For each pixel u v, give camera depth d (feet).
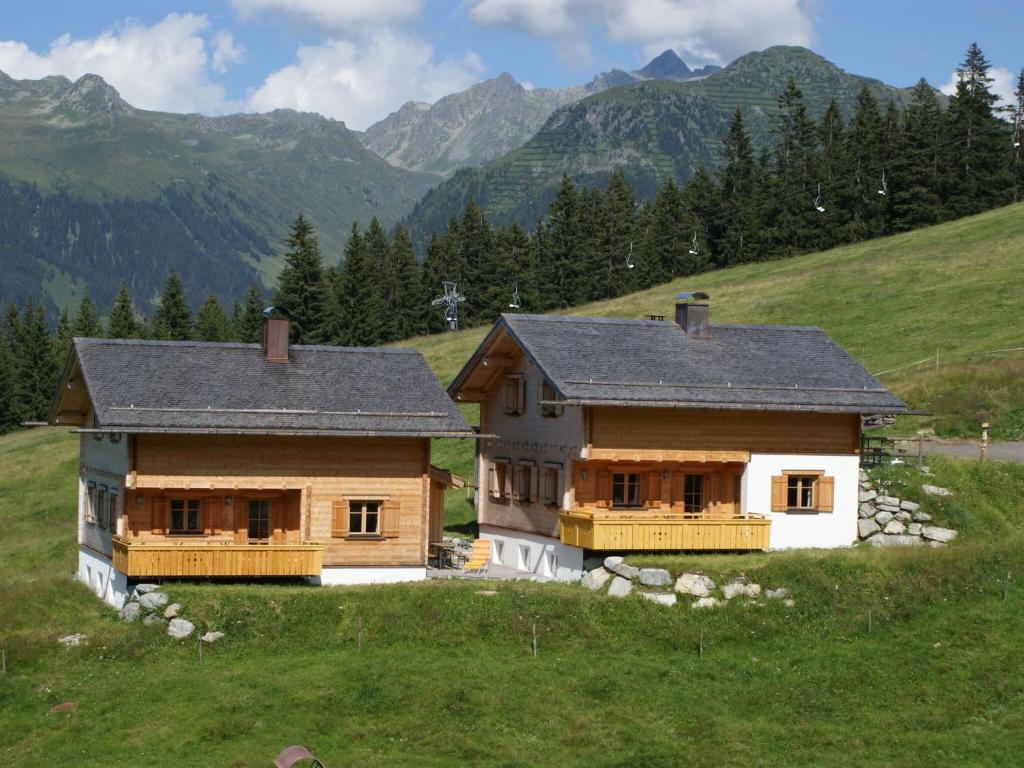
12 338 501.97
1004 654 127.13
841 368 165.99
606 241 456.86
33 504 247.91
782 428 158.61
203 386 146.30
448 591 138.62
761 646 131.44
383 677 121.80
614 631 133.49
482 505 176.96
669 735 113.50
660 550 148.15
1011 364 226.58
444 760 108.06
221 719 114.11
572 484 154.40
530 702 118.11
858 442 161.89
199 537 145.69
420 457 148.77
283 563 141.18
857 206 417.49
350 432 143.02
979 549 148.25
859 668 126.00
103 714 116.67
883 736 113.50
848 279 328.49
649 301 358.84
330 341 412.98
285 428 141.69
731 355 164.04
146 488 141.69
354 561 146.41
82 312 482.28
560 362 153.28
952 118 416.05
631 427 152.97
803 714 117.70
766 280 352.49
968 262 318.65
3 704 119.24
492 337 165.89
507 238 457.27
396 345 405.59
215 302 474.90
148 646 129.08
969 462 173.88
